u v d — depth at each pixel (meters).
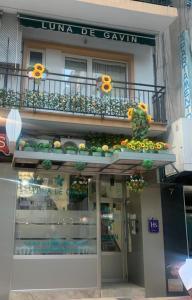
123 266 10.21
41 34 10.38
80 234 9.45
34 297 8.64
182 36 10.77
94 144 9.88
